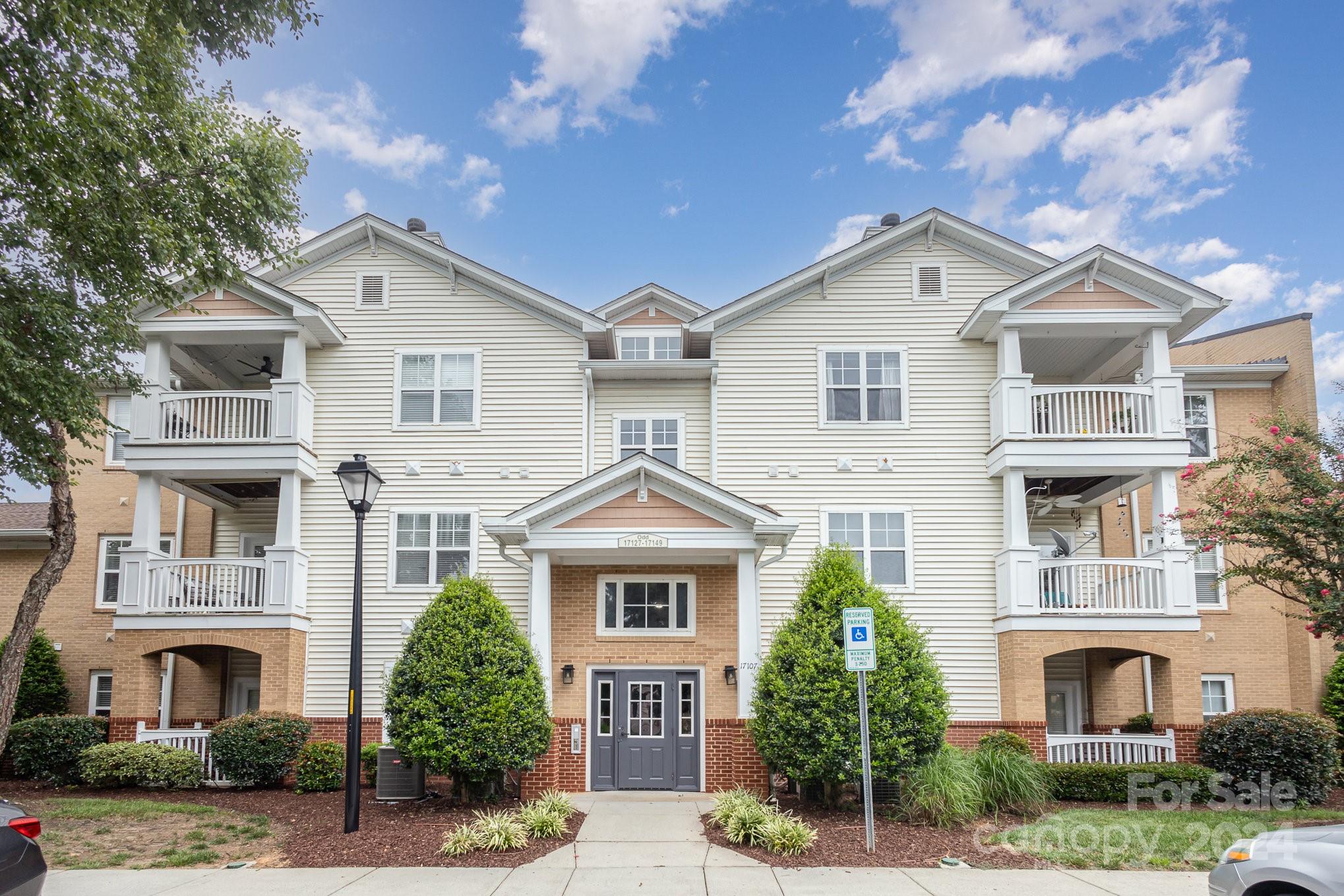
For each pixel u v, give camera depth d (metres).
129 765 14.98
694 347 18.91
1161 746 15.41
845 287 18.16
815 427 17.73
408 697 12.80
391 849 11.00
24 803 13.58
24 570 19.97
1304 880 6.85
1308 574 13.16
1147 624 15.77
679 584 15.86
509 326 18.11
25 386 12.51
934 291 18.08
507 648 13.09
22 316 12.76
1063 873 10.16
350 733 11.90
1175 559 15.95
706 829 12.06
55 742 15.75
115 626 16.16
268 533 18.84
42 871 7.93
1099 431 16.98
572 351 18.02
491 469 17.61
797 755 12.34
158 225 12.95
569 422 17.75
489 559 17.23
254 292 17.03
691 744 15.33
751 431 17.77
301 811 13.16
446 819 12.30
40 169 11.34
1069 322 16.73
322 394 17.84
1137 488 17.88
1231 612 18.75
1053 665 18.39
